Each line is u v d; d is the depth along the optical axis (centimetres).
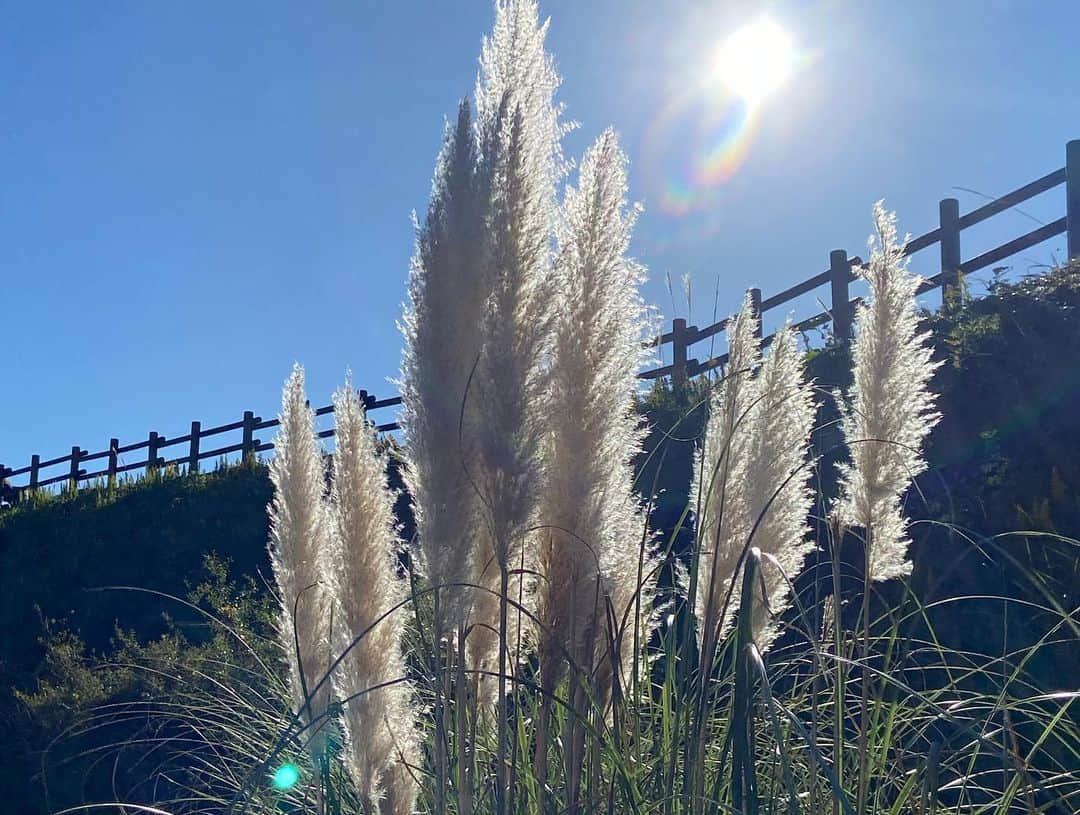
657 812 293
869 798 320
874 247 337
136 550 1545
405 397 292
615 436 291
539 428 279
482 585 307
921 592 557
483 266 280
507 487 276
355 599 329
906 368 328
